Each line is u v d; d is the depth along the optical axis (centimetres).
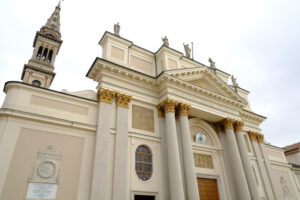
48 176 1145
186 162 1544
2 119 1162
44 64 4375
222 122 2083
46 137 1234
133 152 1470
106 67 1591
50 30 4919
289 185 2505
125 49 1869
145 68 1922
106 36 1822
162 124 1689
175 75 1823
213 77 2078
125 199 1269
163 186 1471
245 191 1738
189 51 2338
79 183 1210
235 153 1897
